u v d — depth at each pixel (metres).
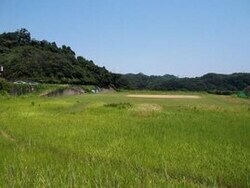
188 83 148.88
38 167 13.45
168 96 79.75
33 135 23.86
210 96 81.19
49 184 10.80
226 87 151.12
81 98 70.25
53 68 133.62
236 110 40.69
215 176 13.12
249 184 12.48
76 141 21.11
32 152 16.84
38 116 36.53
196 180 12.96
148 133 23.47
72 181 11.37
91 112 39.47
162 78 174.88
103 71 147.25
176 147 18.38
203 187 11.84
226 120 30.62
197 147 18.22
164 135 22.45
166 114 35.75
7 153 16.45
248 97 77.81
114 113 37.78
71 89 99.88
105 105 47.34
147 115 34.91
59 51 159.00
